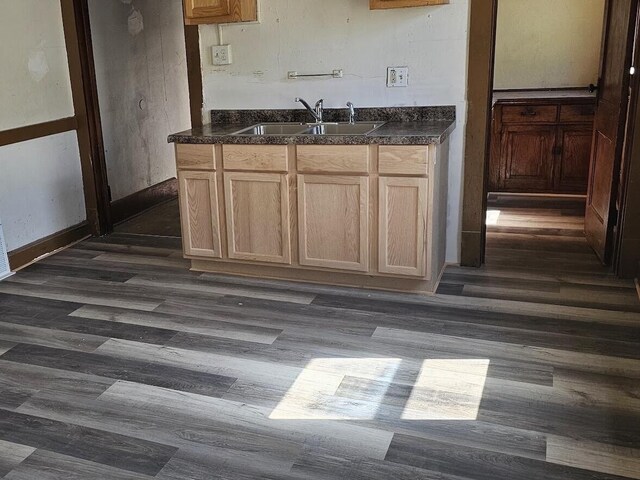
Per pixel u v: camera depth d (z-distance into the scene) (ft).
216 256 12.19
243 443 7.13
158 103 18.04
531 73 18.20
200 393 8.18
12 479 6.64
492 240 14.08
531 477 6.44
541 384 8.14
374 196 10.72
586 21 17.40
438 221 11.21
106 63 15.62
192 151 11.66
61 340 9.78
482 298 10.89
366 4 11.90
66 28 14.06
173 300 11.22
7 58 12.62
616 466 6.57
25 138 13.10
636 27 10.92
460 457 6.77
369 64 12.21
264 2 12.50
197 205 12.01
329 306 10.75
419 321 10.08
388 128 11.35
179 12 18.74
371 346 9.30
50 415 7.78
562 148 17.03
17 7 12.78
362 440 7.11
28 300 11.37
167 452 7.01
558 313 10.23
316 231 11.28
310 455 6.88
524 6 17.71
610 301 10.65
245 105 13.24
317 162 10.84
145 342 9.64
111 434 7.37
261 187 11.39
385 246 10.89
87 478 6.63
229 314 10.56
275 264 11.83
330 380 8.41
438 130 10.78
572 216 15.78
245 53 12.92
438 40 11.66
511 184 17.70
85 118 14.55
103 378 8.63
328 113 12.72
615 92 11.86
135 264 13.19
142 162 17.48
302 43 12.51
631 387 8.03
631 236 11.41
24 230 13.35
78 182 14.87
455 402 7.80
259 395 8.09
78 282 12.21
